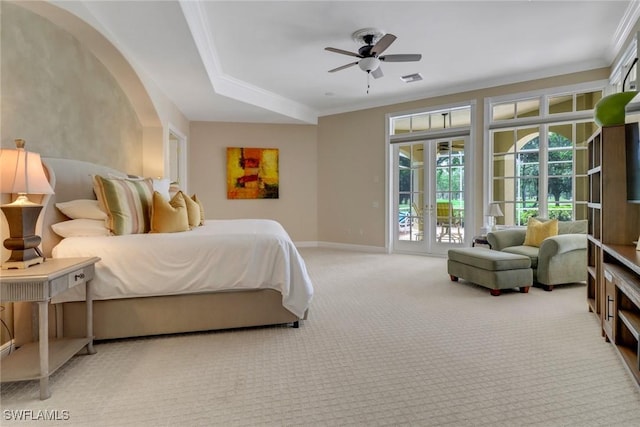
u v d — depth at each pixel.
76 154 3.11
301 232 7.21
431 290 3.85
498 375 2.00
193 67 4.01
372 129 6.59
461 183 5.82
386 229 6.48
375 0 3.16
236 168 6.83
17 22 2.41
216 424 1.58
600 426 1.56
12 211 1.92
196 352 2.32
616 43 4.00
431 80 5.32
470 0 3.19
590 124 4.78
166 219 2.82
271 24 3.57
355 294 3.70
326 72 4.94
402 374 2.02
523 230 4.63
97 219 2.62
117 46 3.36
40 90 2.63
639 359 1.74
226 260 2.57
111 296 2.41
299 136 7.13
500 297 3.57
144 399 1.78
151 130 4.62
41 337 1.79
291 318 2.72
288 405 1.72
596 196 2.89
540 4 3.26
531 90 5.06
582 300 3.45
